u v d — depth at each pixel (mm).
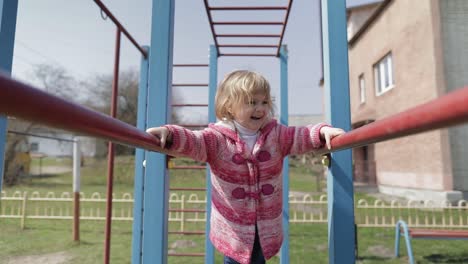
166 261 1583
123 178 17188
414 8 9078
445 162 7918
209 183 3201
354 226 1451
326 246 4652
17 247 4621
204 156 1392
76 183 5027
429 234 3898
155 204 1544
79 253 4344
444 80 8055
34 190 12227
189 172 15523
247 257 1360
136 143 826
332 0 1544
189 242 4891
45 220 6652
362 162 12992
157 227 1531
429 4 8375
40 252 4398
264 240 1388
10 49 1117
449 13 8219
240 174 1427
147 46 3367
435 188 8234
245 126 1489
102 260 4059
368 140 746
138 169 3227
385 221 6508
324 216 6914
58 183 15547
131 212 7566
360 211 7488
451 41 8133
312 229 5781
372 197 9961
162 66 1545
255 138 1487
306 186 13688
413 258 3854
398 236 4266
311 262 3924
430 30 8352
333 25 1531
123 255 4230
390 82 10898
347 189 1469
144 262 1510
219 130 1479
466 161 7836
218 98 1551
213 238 1472
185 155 1334
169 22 1563
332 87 1499
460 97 384
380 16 11211
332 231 1456
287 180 3324
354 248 1437
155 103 1526
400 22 9859
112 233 5500
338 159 1488
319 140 1375
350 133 905
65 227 5977
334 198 1464
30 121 455
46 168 23500
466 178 7793
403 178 9852
